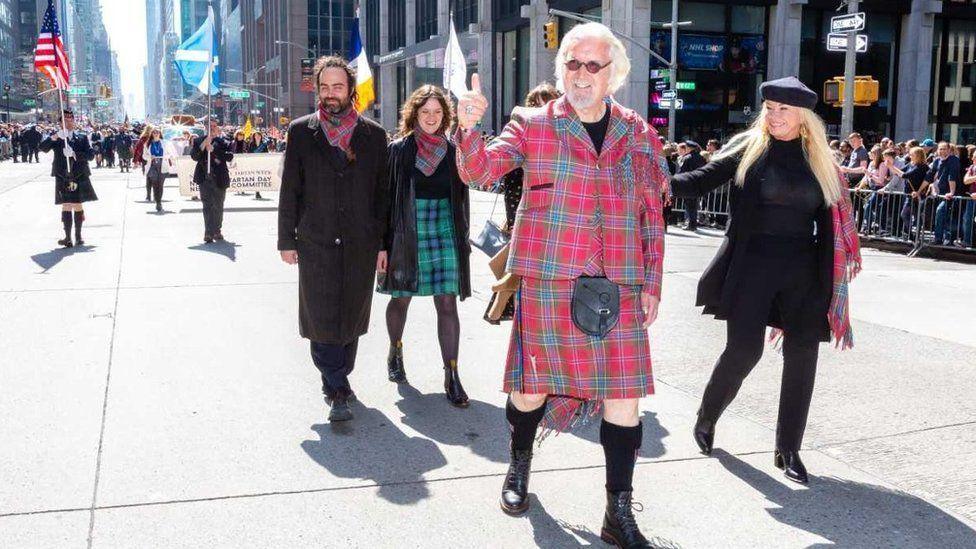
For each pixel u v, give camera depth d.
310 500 3.72
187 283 9.03
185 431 4.55
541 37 36.56
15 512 3.54
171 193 23.50
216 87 19.53
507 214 4.66
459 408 5.04
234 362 5.91
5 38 154.25
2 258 10.70
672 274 10.34
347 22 96.00
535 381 3.36
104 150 41.25
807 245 3.96
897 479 4.04
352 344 5.02
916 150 14.22
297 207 4.73
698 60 31.66
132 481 3.88
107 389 5.25
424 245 5.16
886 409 5.08
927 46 33.09
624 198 3.27
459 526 3.49
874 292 9.32
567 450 4.38
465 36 45.44
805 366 4.00
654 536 3.44
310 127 4.64
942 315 7.96
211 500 3.70
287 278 9.41
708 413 4.27
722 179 4.05
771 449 4.41
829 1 32.06
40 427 4.56
